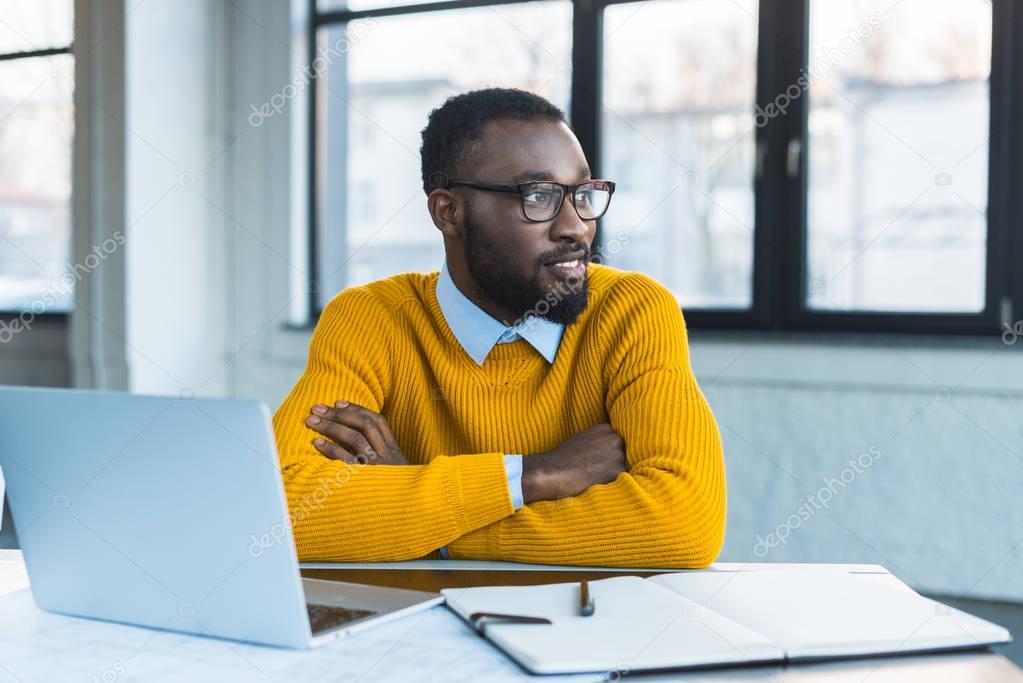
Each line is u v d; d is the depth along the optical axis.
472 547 1.13
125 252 3.28
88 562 0.82
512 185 1.29
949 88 2.69
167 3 3.36
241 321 3.62
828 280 2.86
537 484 1.15
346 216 3.52
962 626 0.77
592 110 3.06
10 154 3.82
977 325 2.69
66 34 3.69
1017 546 2.59
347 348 1.38
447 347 1.38
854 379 2.74
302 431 1.28
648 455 1.20
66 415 0.78
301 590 0.75
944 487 2.66
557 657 0.69
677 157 3.00
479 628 0.78
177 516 0.77
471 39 3.24
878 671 0.70
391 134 3.42
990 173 2.65
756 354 2.85
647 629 0.76
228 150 3.61
